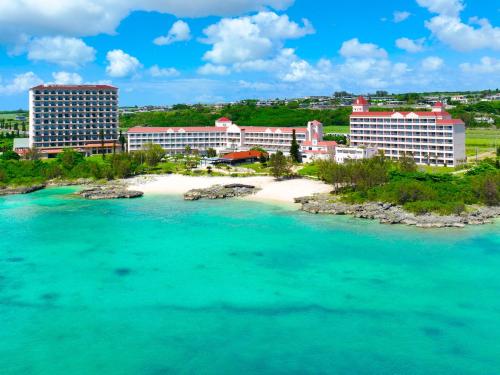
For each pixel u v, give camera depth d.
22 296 88.44
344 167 174.00
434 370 64.44
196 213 151.62
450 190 154.62
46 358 68.19
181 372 64.69
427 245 114.44
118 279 96.38
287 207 158.50
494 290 88.88
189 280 95.38
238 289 90.81
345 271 99.00
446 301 84.62
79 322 78.44
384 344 70.81
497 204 147.75
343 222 137.50
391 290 89.38
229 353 69.00
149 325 77.25
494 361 66.31
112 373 64.62
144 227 134.88
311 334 73.88
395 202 149.88
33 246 118.12
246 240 121.12
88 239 123.69
